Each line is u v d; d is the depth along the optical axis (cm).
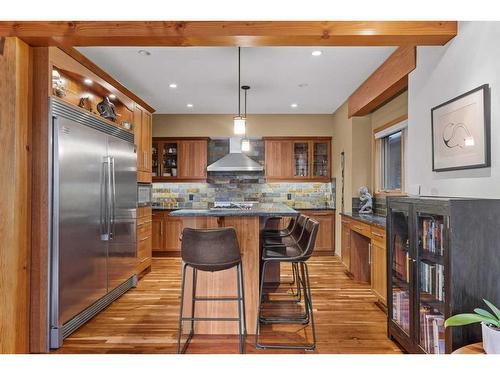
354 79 441
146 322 311
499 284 190
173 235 600
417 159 306
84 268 301
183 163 636
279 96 523
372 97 418
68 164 278
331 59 373
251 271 289
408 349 244
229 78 438
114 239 360
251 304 288
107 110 367
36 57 263
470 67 229
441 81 265
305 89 487
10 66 244
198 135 643
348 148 539
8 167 244
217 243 238
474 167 222
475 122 221
